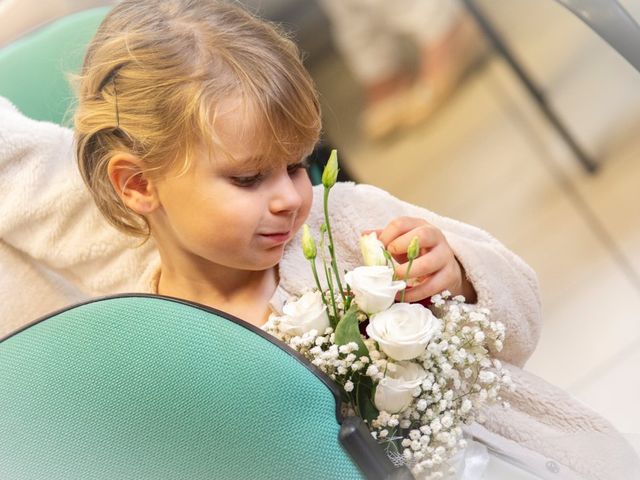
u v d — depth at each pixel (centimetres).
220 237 120
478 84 183
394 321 111
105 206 129
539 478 123
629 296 161
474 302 132
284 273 131
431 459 114
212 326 105
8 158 143
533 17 180
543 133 179
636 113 174
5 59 157
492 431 129
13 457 106
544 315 162
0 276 148
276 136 117
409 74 183
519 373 132
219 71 117
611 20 144
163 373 104
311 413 103
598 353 157
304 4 176
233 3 129
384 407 113
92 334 106
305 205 122
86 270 147
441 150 183
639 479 125
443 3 180
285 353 104
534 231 173
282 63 119
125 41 121
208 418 103
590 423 129
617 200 171
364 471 103
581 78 178
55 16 171
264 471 103
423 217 139
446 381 117
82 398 105
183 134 117
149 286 136
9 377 107
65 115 152
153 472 104
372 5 179
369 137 184
